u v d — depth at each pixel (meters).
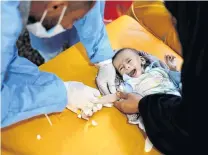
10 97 0.99
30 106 1.01
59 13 0.81
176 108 0.97
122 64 1.16
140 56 1.18
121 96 1.11
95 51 1.18
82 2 0.82
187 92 0.87
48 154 1.01
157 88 1.10
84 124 1.07
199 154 0.95
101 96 1.12
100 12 1.11
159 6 1.18
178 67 1.15
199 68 0.80
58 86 1.07
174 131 0.97
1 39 0.82
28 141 1.03
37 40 1.07
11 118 1.00
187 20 0.76
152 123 1.02
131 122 1.07
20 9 0.79
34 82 1.06
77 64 1.18
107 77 1.15
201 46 0.77
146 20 1.24
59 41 1.15
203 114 0.87
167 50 1.21
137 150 1.03
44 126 1.05
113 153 1.02
